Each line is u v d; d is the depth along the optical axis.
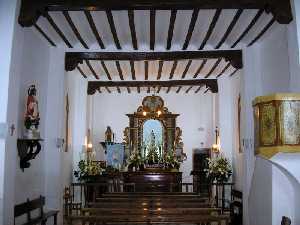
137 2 7.74
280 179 6.36
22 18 7.47
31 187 9.35
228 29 9.58
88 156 16.14
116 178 15.23
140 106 18.83
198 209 7.84
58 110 10.90
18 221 8.45
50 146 10.73
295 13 7.13
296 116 5.45
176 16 9.27
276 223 6.34
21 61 8.35
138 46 11.60
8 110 6.99
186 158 18.61
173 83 16.02
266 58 10.12
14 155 7.25
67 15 8.52
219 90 15.07
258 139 5.83
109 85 16.14
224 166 13.49
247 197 10.47
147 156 16.00
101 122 18.62
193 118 18.86
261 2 7.54
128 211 7.70
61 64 11.12
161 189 14.61
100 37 10.68
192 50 11.62
